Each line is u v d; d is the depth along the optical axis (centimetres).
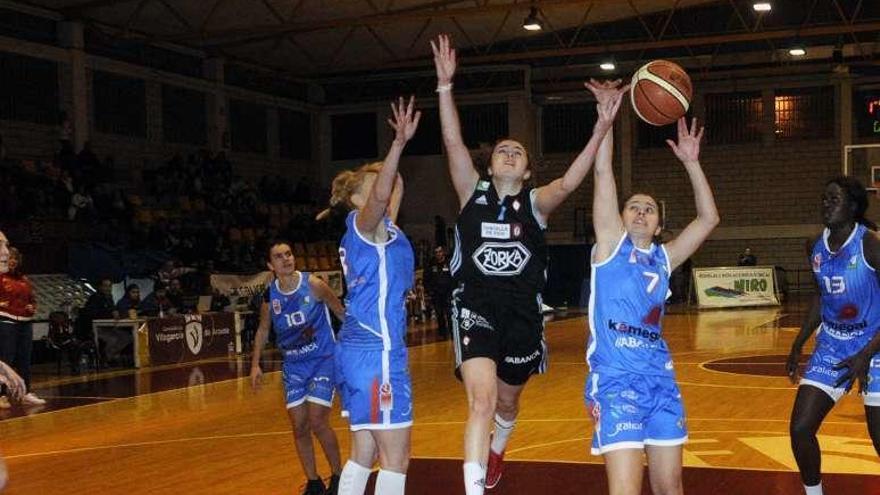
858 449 766
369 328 487
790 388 1157
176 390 1352
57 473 782
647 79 507
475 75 3278
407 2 2558
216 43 2808
